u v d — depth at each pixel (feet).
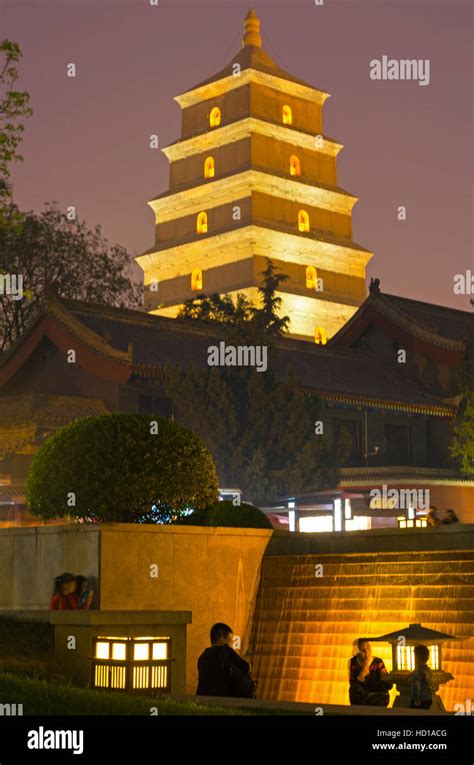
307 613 72.49
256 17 351.05
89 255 228.02
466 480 166.20
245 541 75.51
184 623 55.36
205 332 196.03
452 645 63.31
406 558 70.08
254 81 334.03
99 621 53.21
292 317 319.88
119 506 70.49
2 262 216.74
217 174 334.85
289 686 70.74
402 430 203.72
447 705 61.57
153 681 49.19
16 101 79.36
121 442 71.26
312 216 336.70
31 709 40.06
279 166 333.83
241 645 74.18
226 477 139.74
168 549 71.05
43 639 58.08
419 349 214.69
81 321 181.06
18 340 183.93
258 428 142.72
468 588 64.90
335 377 202.28
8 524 144.15
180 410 143.13
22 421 154.71
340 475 155.43
